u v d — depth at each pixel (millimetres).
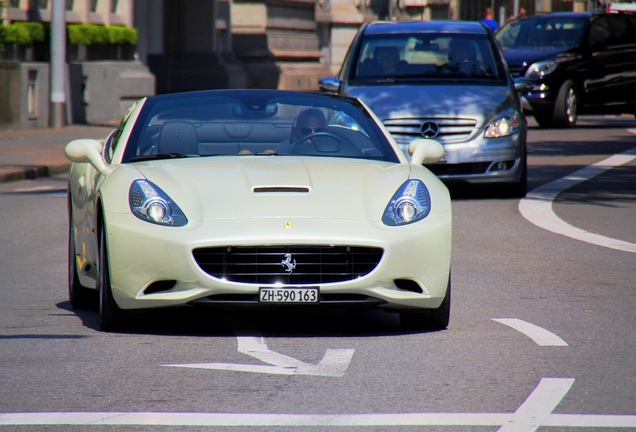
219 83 106000
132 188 19297
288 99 22922
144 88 82438
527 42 71750
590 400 15133
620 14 73312
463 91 40156
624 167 49469
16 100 65312
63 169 50875
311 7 130375
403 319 19922
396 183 19734
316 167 20438
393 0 158500
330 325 20531
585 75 70625
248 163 20625
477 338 19203
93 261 20734
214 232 18500
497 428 13812
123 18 83812
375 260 18781
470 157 38688
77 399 15227
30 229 33812
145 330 19953
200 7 105688
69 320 21031
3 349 18406
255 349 18359
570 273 26172
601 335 19453
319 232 18562
